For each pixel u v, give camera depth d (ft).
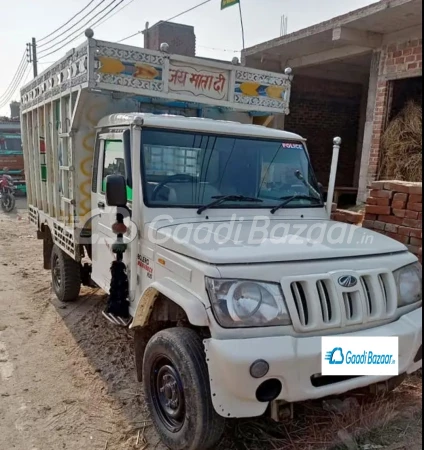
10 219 43.50
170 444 9.50
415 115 24.36
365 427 9.80
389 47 25.58
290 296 8.46
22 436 10.28
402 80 25.99
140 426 10.72
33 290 21.06
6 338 15.62
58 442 10.09
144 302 10.33
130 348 14.87
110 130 13.26
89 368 13.55
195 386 8.64
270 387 8.14
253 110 16.47
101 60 13.28
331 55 30.63
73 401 11.75
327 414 10.42
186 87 14.89
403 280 9.81
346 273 8.99
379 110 26.27
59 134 16.58
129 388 12.41
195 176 11.96
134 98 14.97
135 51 13.80
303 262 9.01
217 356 7.95
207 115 16.42
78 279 18.60
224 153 12.48
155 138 11.64
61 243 17.80
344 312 8.73
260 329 8.20
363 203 27.63
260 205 12.34
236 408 8.16
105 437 10.30
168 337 9.36
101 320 17.24
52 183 18.76
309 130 39.68
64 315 17.80
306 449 9.34
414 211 13.89
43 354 14.46
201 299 8.43
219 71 15.46
